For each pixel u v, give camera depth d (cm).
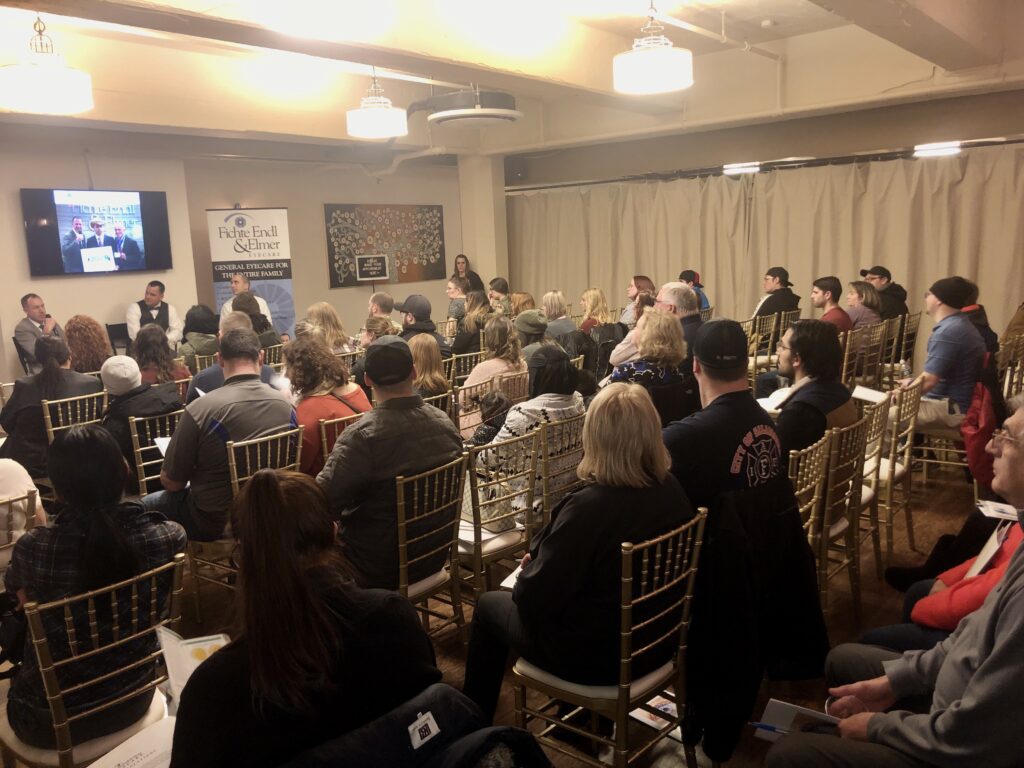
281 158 755
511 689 244
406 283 931
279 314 786
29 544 155
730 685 189
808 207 695
